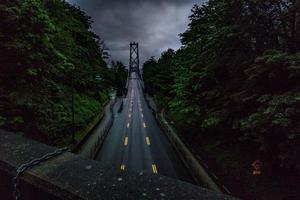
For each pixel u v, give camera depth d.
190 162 21.22
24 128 10.75
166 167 21.39
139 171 1.60
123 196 1.31
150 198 1.28
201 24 22.34
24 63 10.09
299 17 12.52
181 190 1.35
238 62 14.40
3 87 9.92
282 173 13.47
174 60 33.88
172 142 28.98
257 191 12.88
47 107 11.72
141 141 30.78
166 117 45.47
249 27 13.14
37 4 10.64
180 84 22.39
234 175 15.56
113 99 77.75
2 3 9.73
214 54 16.33
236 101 13.16
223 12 14.87
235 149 18.64
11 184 1.73
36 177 1.56
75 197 1.36
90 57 47.09
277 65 10.25
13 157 1.80
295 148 9.73
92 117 37.97
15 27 9.80
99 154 25.33
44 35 11.02
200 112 19.56
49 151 1.91
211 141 22.55
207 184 16.53
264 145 11.07
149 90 89.94
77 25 39.41
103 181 1.47
